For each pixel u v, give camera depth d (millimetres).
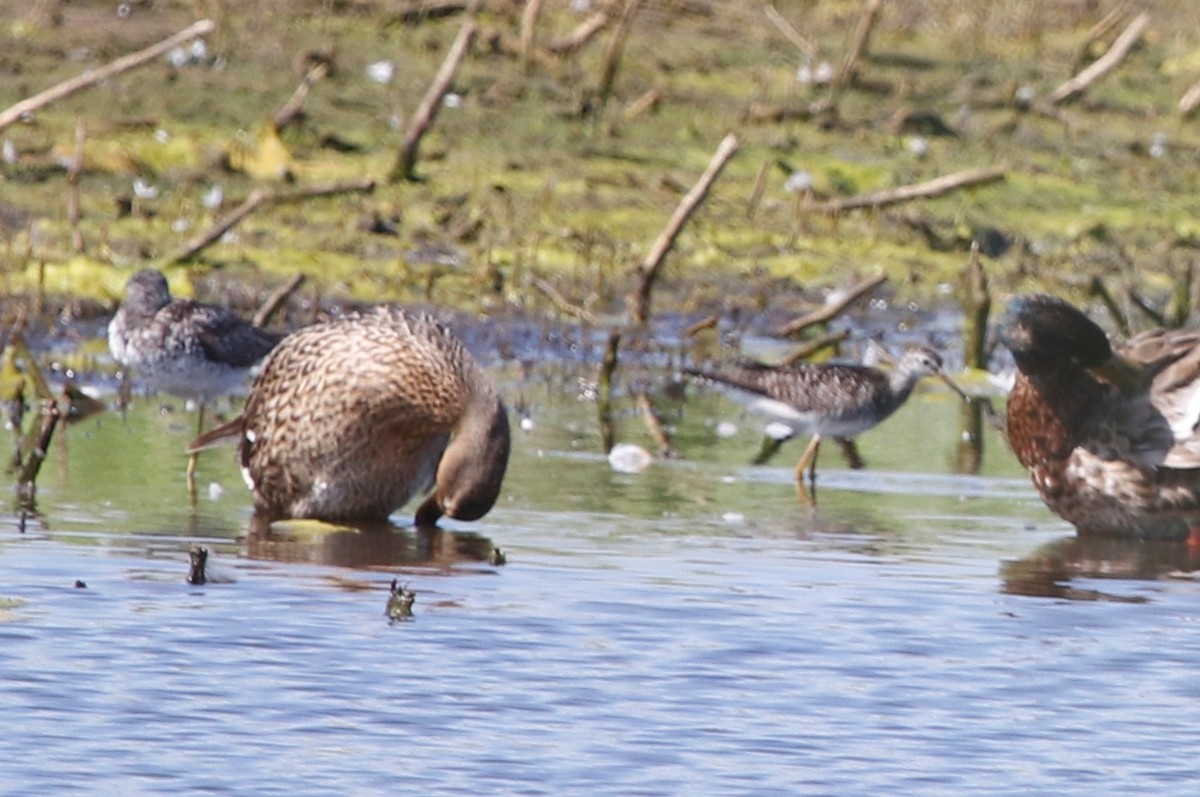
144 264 20172
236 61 25609
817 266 22844
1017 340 13125
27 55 24719
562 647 9570
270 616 9914
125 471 13852
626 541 12172
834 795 7770
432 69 26562
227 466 14258
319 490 12461
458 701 8719
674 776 7918
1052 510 13477
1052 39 32156
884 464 15977
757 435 16922
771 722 8594
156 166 22656
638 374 19125
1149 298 22625
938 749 8336
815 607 10539
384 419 12305
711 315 21297
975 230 24172
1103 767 8172
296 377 12461
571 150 25000
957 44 31078
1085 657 9734
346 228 22000
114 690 8680
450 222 22547
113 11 26547
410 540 12008
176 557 11172
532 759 8047
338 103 25016
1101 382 13164
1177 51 32062
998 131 27688
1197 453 12852
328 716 8477
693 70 28172
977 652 9781
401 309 12789
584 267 21969
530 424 16562
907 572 11570
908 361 16422
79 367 17625
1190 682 9359
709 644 9719
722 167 20906
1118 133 28203
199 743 8094
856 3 32344
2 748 7961
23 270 19641
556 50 27328
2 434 15023
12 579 10430
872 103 27984
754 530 12758
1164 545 12984
